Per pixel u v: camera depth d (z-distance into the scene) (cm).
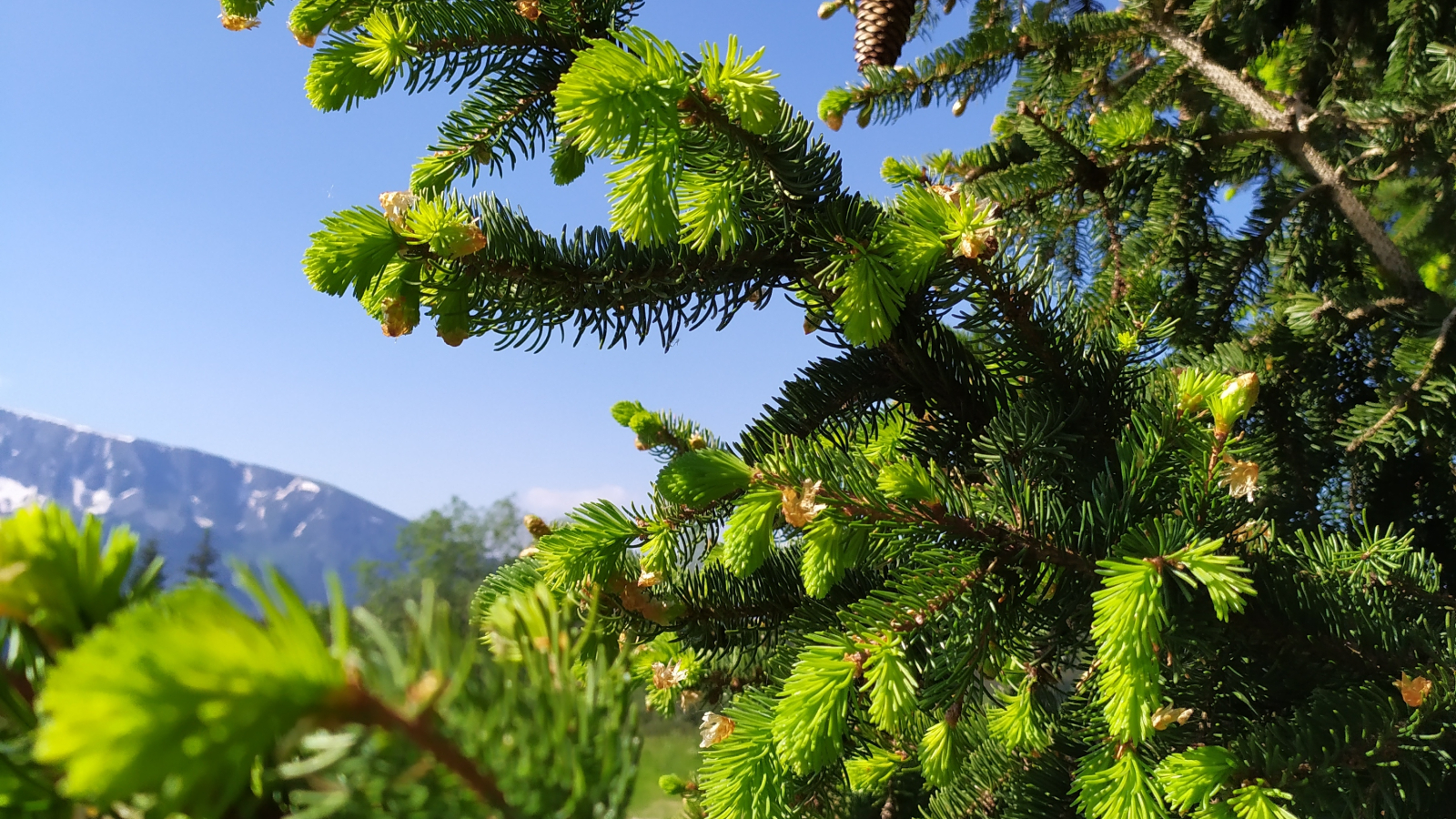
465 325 45
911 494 41
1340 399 80
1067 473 47
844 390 51
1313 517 72
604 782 19
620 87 37
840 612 42
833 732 39
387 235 41
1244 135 81
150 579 20
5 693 19
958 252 43
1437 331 70
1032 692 51
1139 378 50
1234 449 43
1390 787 42
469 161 55
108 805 15
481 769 18
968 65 92
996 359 49
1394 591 52
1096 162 78
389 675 17
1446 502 73
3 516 18
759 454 47
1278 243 93
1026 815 53
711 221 43
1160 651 44
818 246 45
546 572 47
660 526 47
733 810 42
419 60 52
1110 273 89
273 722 15
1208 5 94
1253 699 47
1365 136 85
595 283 44
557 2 53
